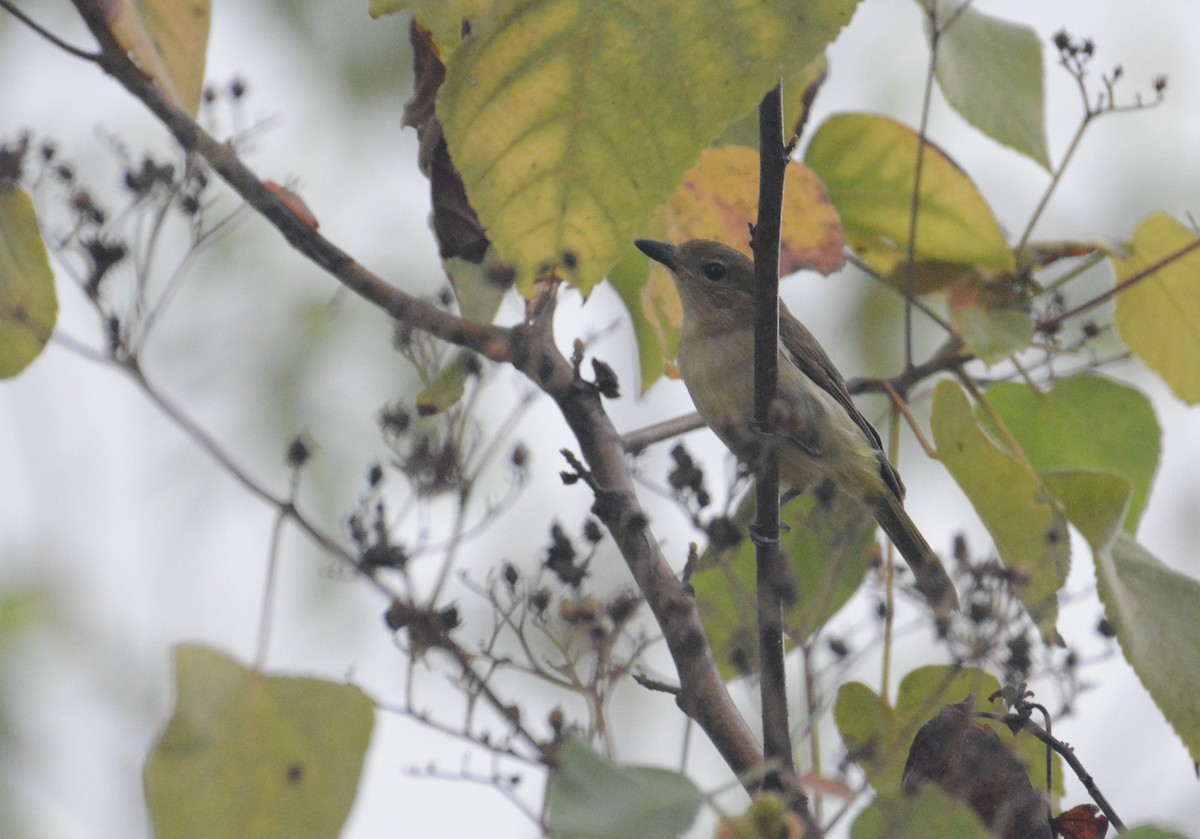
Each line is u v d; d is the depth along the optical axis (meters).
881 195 10.26
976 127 9.53
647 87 5.15
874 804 5.00
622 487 7.17
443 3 6.66
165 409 6.97
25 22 7.13
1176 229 10.02
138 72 7.29
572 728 6.16
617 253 5.41
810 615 7.14
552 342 7.64
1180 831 5.36
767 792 5.26
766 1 5.04
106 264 7.52
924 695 7.80
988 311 10.07
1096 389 10.34
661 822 4.66
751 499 9.41
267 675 5.99
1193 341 10.27
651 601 6.75
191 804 5.72
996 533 8.09
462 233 7.77
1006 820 6.08
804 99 9.44
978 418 10.35
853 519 8.16
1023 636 6.52
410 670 6.27
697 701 6.55
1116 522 8.11
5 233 7.52
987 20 9.89
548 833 4.60
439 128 7.70
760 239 6.73
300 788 5.86
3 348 7.56
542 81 5.18
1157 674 7.88
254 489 6.60
